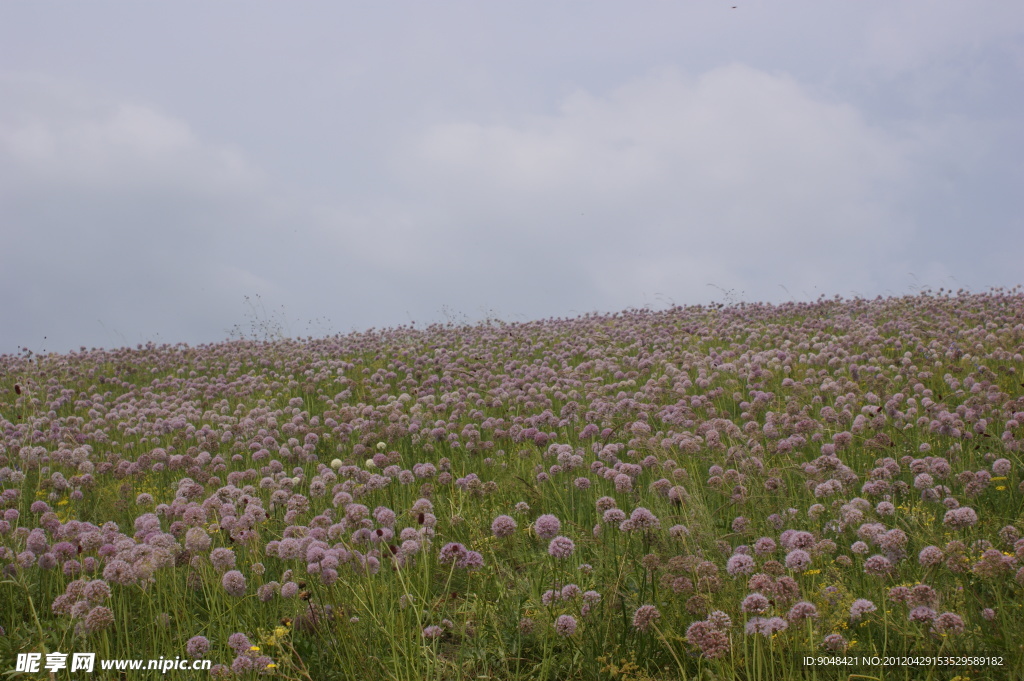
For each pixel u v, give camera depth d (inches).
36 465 351.3
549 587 197.2
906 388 401.4
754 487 244.4
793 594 158.4
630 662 159.8
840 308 789.2
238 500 256.4
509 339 768.3
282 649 165.3
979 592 177.6
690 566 174.4
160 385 643.5
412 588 186.9
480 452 348.8
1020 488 243.3
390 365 645.9
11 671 164.6
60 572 207.3
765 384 450.6
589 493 264.4
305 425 438.0
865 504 219.3
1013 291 812.6
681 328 711.1
